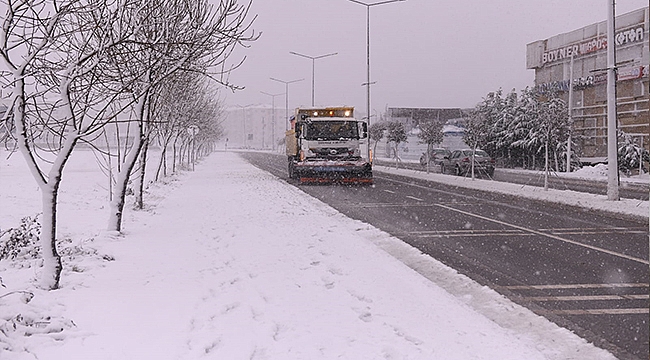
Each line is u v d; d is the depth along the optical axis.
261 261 10.23
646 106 40.59
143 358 5.56
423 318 7.07
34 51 7.43
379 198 22.92
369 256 10.84
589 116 47.09
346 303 7.65
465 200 22.28
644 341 6.44
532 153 45.47
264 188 26.59
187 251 11.12
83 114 8.20
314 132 29.50
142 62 9.82
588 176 36.94
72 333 6.18
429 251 11.82
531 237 13.58
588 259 10.98
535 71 54.44
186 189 26.02
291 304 7.57
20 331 6.11
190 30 10.91
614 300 8.12
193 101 27.17
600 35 45.44
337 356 5.72
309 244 11.98
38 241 11.01
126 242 11.97
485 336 6.43
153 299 7.64
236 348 5.87
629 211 17.47
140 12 9.83
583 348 6.22
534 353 5.95
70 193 22.34
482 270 10.06
